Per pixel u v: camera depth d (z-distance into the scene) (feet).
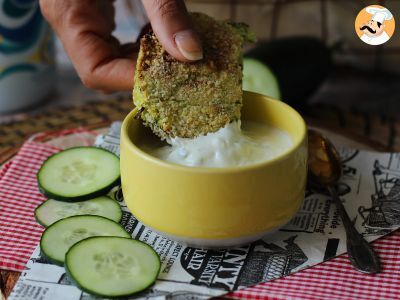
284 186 0.86
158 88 0.89
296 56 1.56
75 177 1.06
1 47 1.54
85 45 1.15
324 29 1.90
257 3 1.88
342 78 1.87
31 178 1.12
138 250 0.88
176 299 0.82
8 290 0.86
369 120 1.49
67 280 0.85
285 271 0.87
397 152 1.21
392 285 0.84
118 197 1.05
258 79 1.53
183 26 0.89
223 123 0.91
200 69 0.91
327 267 0.88
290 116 0.97
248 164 0.88
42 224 0.97
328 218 1.00
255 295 0.83
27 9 1.54
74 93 1.79
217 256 0.90
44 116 1.50
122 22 1.89
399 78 1.87
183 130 0.91
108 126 1.31
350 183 1.09
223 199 0.83
